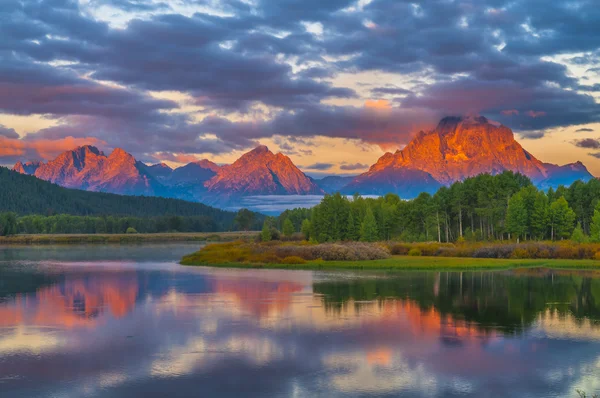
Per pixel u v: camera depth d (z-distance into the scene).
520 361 36.59
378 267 95.00
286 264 100.44
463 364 35.97
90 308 55.19
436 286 70.50
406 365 35.72
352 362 36.34
